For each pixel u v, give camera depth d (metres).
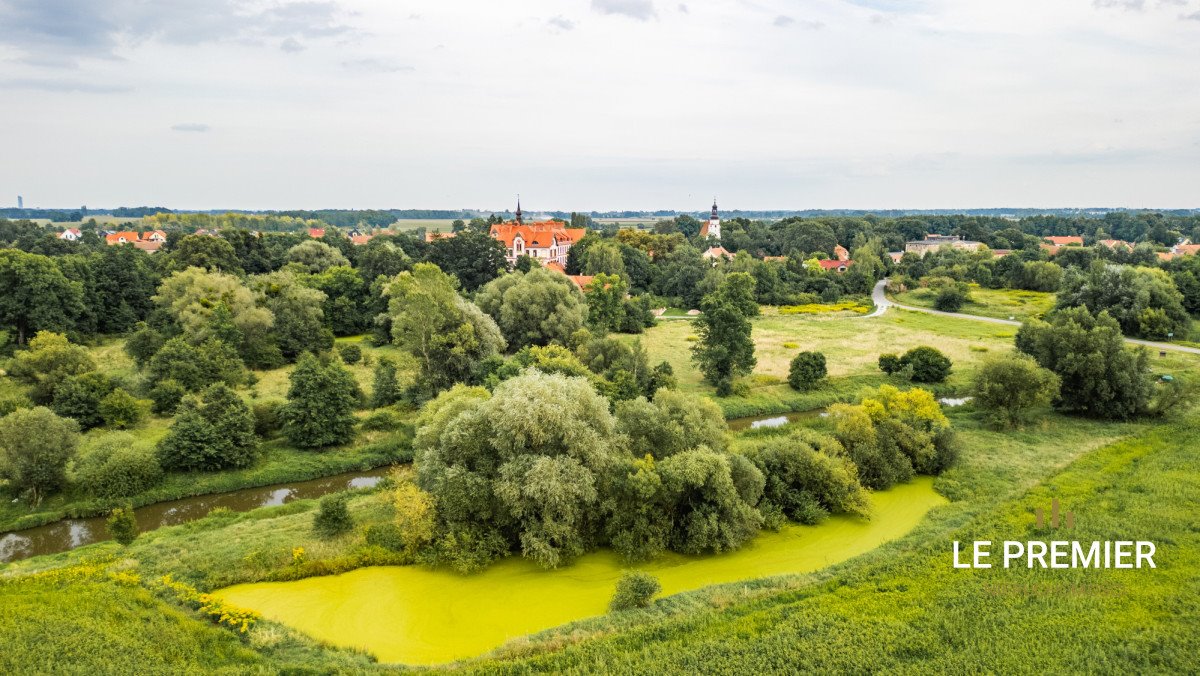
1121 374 56.62
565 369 59.03
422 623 29.38
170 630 25.84
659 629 27.36
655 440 39.88
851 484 41.19
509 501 33.19
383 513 38.91
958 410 62.03
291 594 31.34
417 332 62.97
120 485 43.16
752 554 36.06
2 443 40.75
